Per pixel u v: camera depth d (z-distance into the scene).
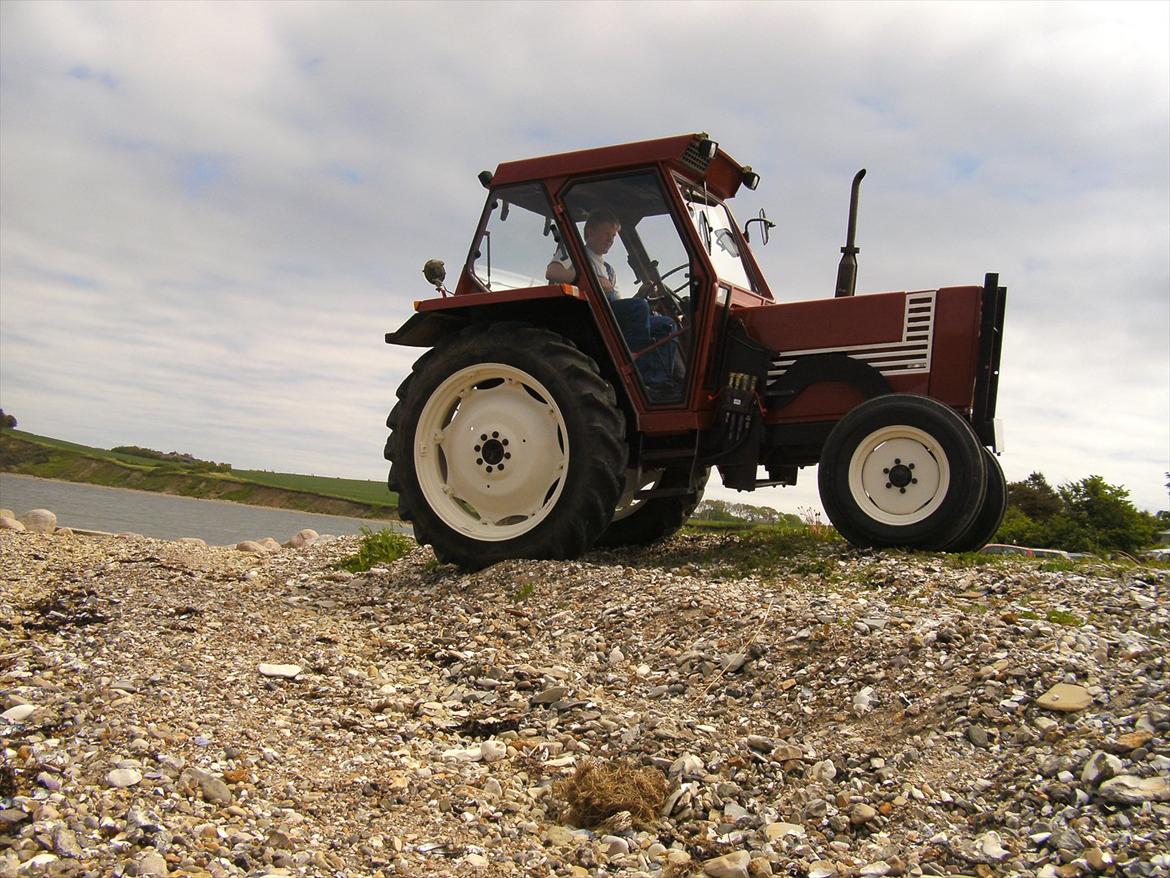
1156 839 2.43
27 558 7.22
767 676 3.88
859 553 5.57
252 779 2.95
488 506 6.21
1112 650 3.62
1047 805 2.68
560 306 6.35
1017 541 11.38
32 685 3.64
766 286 7.01
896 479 5.54
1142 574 4.96
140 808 2.62
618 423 5.97
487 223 6.53
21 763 2.82
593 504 5.89
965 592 4.70
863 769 3.07
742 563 5.82
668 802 2.93
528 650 4.52
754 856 2.62
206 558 7.58
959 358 5.75
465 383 6.27
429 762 3.25
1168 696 3.05
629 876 2.55
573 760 3.28
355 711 3.65
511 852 2.65
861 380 5.91
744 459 6.08
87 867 2.30
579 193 6.30
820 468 5.69
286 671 3.99
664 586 5.01
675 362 6.08
